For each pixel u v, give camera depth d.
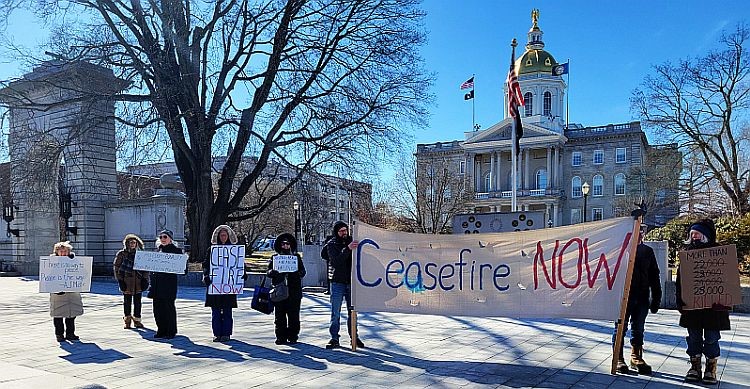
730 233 16.84
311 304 14.85
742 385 6.41
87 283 9.56
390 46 25.48
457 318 11.99
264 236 62.59
